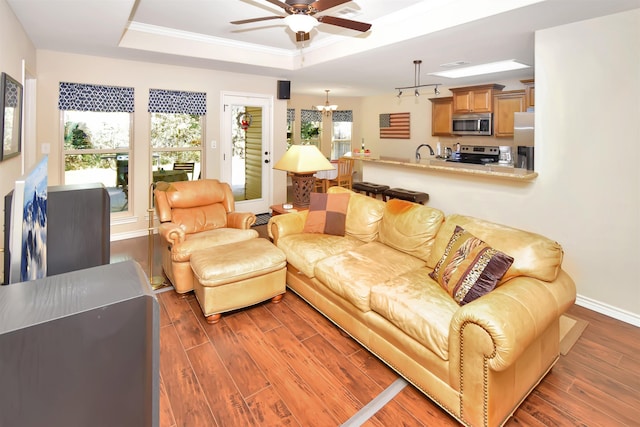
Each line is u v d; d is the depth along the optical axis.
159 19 3.82
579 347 2.43
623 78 2.66
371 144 9.50
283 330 2.65
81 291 0.51
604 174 2.82
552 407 1.88
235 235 3.43
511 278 2.01
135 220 4.98
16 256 0.67
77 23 3.17
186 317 2.82
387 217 3.11
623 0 2.42
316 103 9.42
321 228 3.42
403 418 1.82
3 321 0.42
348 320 2.48
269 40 4.61
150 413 0.52
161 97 5.02
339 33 4.20
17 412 0.43
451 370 1.75
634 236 2.71
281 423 1.79
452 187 3.95
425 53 4.18
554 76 3.03
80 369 0.46
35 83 4.06
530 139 3.96
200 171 5.65
